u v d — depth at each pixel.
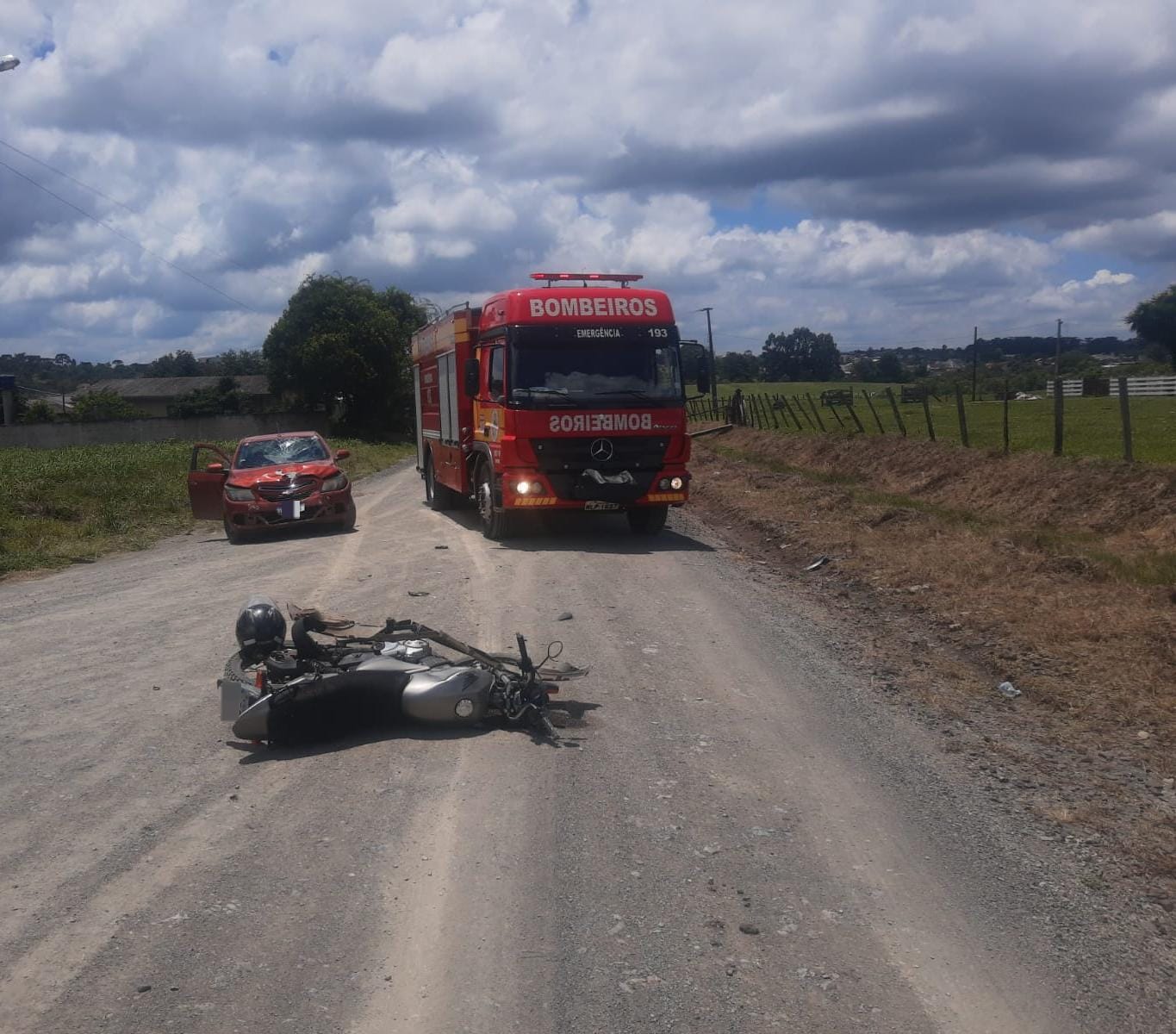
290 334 57.34
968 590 10.23
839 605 10.25
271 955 3.86
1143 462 15.39
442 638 6.86
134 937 4.00
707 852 4.69
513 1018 3.46
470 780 5.54
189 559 14.83
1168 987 3.66
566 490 14.02
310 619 6.48
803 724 6.50
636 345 14.15
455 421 16.81
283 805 5.28
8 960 3.86
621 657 8.08
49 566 14.79
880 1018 3.45
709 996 3.57
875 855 4.68
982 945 3.92
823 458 25.77
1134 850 4.77
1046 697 7.02
